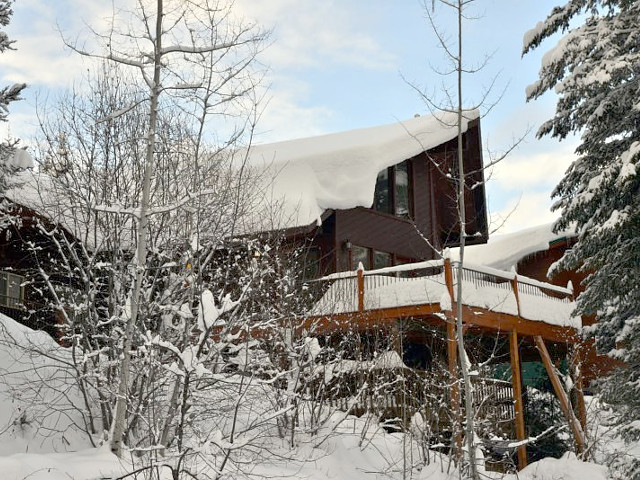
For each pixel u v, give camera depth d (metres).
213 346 10.85
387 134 26.25
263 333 14.86
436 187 29.59
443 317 15.42
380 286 19.08
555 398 25.31
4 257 18.30
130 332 9.67
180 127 14.49
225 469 10.38
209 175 13.84
